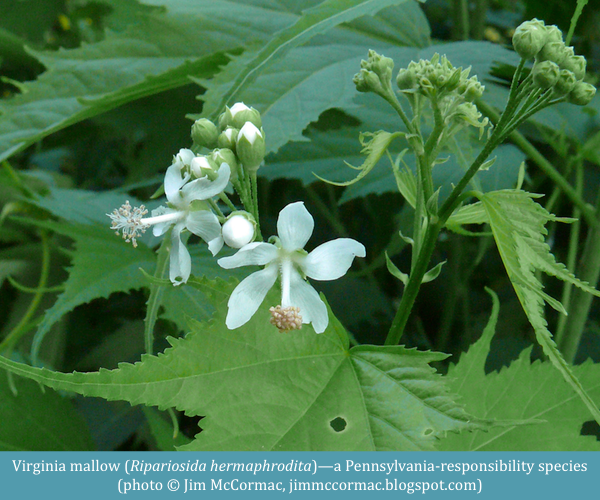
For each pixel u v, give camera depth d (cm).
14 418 23
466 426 18
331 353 19
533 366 21
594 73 29
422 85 18
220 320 18
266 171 25
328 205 33
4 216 29
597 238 24
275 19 25
